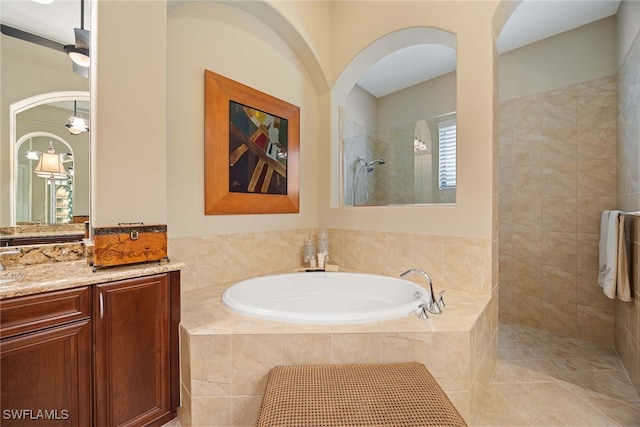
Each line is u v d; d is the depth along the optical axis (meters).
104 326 1.25
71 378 1.16
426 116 3.52
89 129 1.60
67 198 1.58
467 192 1.99
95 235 1.31
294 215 2.71
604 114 2.39
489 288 1.91
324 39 2.73
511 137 2.85
